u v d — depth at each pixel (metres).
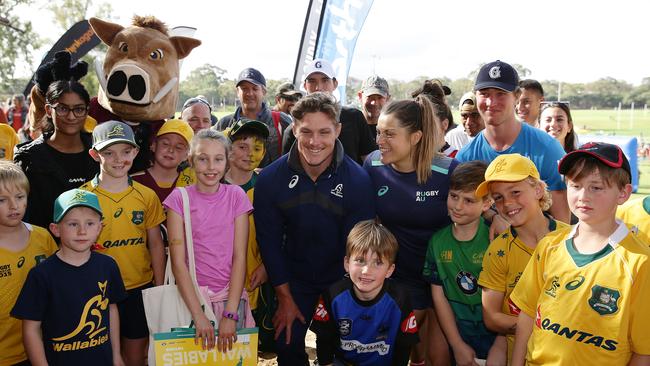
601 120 53.59
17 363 3.33
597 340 2.46
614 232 2.49
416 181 3.62
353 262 3.20
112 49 4.77
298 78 9.38
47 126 3.95
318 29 9.12
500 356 3.28
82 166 3.98
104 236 3.63
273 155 6.03
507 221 3.35
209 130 3.55
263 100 6.43
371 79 6.04
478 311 3.47
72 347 3.16
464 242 3.44
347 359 3.38
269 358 4.99
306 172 3.63
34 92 4.82
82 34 9.45
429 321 3.95
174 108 4.95
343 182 3.63
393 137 3.49
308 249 3.73
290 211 3.66
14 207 3.15
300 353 3.89
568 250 2.62
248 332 3.46
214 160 3.46
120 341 3.92
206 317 3.39
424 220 3.64
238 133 4.31
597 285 2.46
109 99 4.58
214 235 3.52
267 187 3.68
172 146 4.05
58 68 4.64
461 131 6.98
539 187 3.05
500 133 3.91
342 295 3.29
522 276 2.88
